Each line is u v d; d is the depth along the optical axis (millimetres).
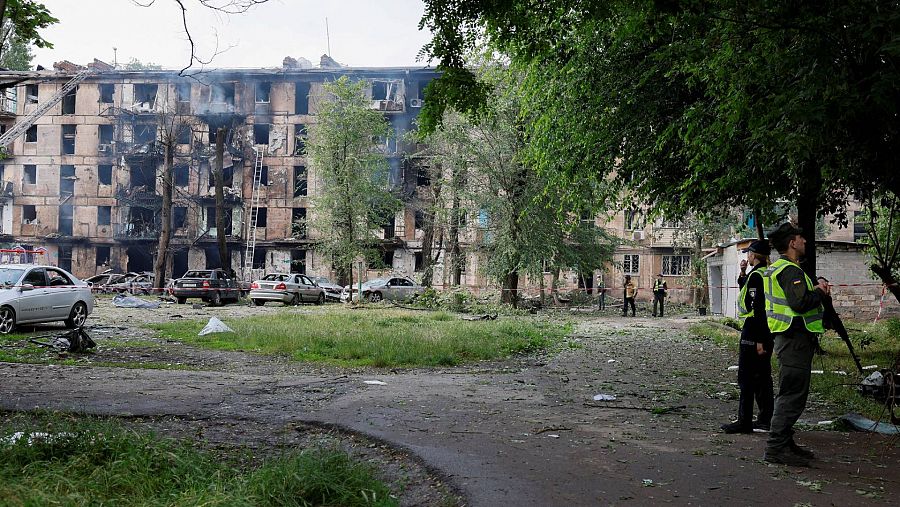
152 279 46969
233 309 31125
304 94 57156
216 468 5453
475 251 37438
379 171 44375
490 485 5121
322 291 39531
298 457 5109
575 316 33094
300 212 56719
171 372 11141
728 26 8438
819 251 29266
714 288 36094
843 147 9234
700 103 11156
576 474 5430
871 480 5293
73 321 18672
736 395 9914
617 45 12859
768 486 5121
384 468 5934
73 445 5586
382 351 14195
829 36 7438
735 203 15570
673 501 4746
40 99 58625
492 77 17516
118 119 56625
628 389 10414
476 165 34688
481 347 15258
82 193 57969
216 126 56875
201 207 56219
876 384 8992
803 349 5793
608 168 15297
